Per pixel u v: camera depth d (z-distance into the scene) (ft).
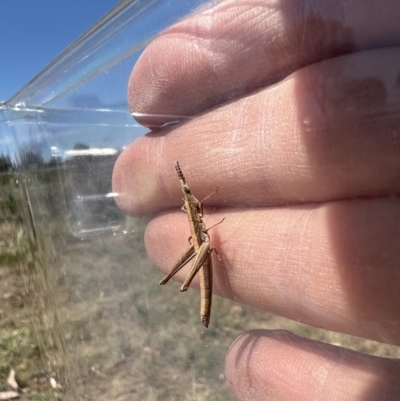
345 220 0.16
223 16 0.20
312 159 0.17
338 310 0.16
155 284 0.32
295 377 0.19
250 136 0.20
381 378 0.17
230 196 0.23
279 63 0.18
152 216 0.31
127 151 0.30
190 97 0.24
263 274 0.20
